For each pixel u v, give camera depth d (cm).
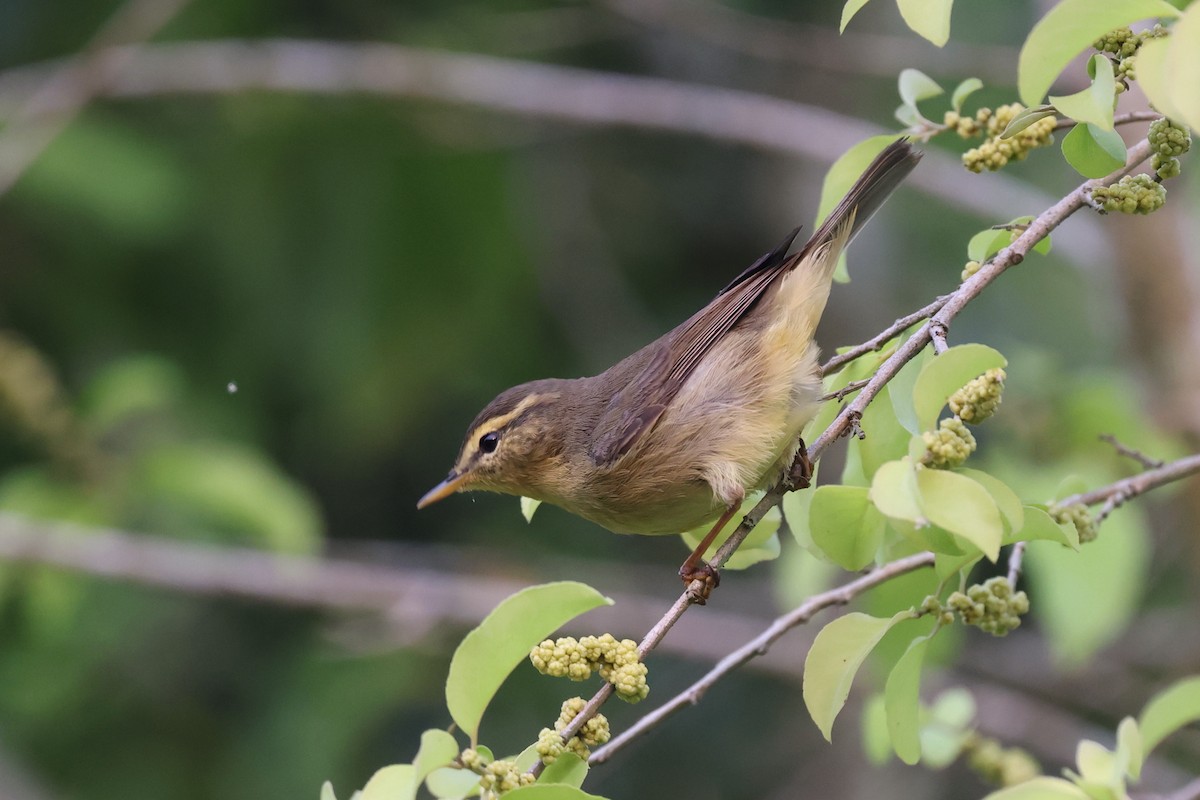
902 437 628
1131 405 1002
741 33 1410
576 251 1543
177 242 1338
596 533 1508
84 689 1327
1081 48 501
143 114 1390
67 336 1372
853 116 1633
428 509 1503
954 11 1458
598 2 1417
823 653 556
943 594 667
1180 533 1241
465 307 1398
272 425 1405
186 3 1425
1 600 1227
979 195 1285
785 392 674
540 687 1367
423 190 1392
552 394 795
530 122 1506
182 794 1309
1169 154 571
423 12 1472
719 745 1423
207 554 1262
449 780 491
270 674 1371
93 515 1241
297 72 1334
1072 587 848
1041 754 1296
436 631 1322
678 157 1609
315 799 1255
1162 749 1287
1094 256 1236
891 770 1355
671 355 720
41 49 1443
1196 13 421
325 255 1360
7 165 1229
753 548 692
